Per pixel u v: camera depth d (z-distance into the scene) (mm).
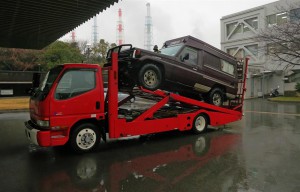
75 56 42531
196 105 9492
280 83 34281
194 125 9523
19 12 10922
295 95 31688
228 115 10492
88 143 7152
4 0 9539
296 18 27688
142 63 7906
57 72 6820
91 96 6973
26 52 41812
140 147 7828
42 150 7566
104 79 7629
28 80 33969
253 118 14156
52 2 9781
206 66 9562
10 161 6562
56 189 4848
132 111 8328
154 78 8172
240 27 39344
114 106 7375
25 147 7980
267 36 27562
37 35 15398
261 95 34969
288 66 29984
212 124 10055
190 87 9305
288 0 32625
